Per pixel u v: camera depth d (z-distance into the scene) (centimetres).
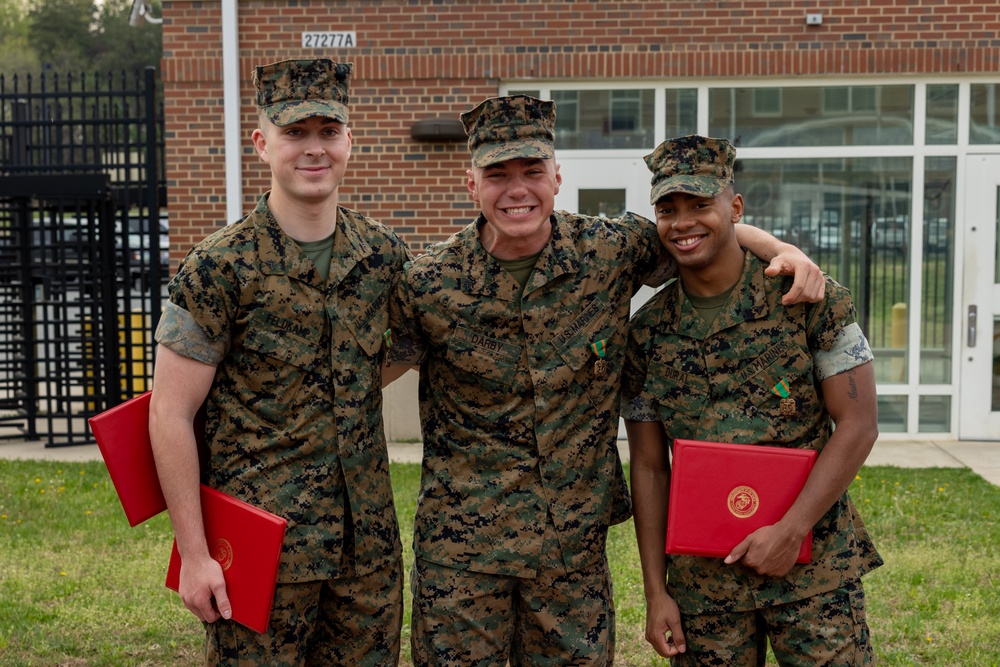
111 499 652
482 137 269
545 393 274
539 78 793
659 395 282
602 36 784
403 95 793
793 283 261
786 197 810
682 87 799
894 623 428
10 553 539
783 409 270
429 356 289
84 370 862
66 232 1080
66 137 1242
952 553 521
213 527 263
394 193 798
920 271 807
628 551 528
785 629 268
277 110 265
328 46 789
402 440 821
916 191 800
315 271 269
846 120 799
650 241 288
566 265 276
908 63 775
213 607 263
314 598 272
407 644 425
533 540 274
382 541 279
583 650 280
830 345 265
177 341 260
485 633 279
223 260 262
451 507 280
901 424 823
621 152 805
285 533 263
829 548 268
